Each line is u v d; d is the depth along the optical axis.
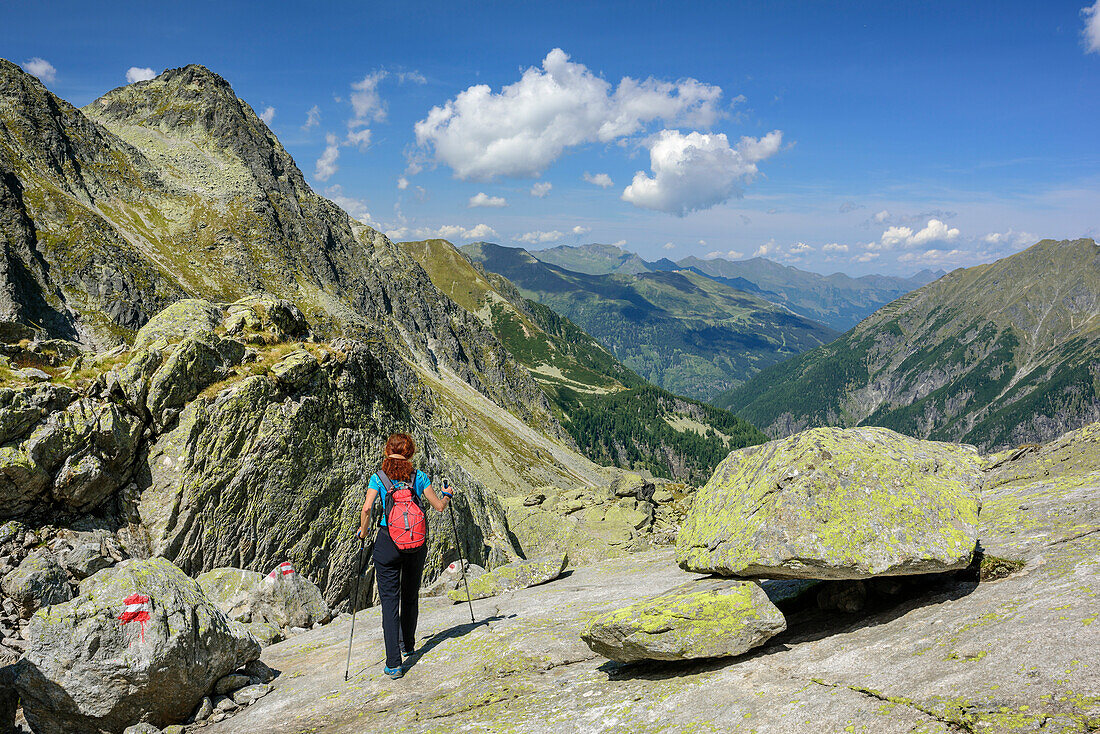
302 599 14.56
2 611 10.96
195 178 182.75
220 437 16.78
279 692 9.33
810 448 7.79
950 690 4.75
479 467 139.12
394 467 9.61
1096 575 5.66
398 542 9.25
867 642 6.33
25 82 157.12
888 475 7.27
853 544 6.61
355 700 8.47
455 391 190.50
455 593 15.55
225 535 16.34
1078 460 10.84
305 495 18.27
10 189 117.44
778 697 5.77
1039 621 5.20
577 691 7.30
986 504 9.17
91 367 16.64
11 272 102.00
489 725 6.88
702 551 8.15
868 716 4.91
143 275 124.19
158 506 15.48
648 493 40.88
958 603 6.41
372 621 13.55
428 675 8.89
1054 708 4.05
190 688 8.54
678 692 6.50
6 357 15.59
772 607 6.84
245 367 18.56
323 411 19.95
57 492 13.65
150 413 16.08
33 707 7.86
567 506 39.03
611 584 13.53
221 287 152.50
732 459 9.62
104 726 8.08
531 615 11.34
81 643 7.83
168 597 8.70
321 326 157.38
